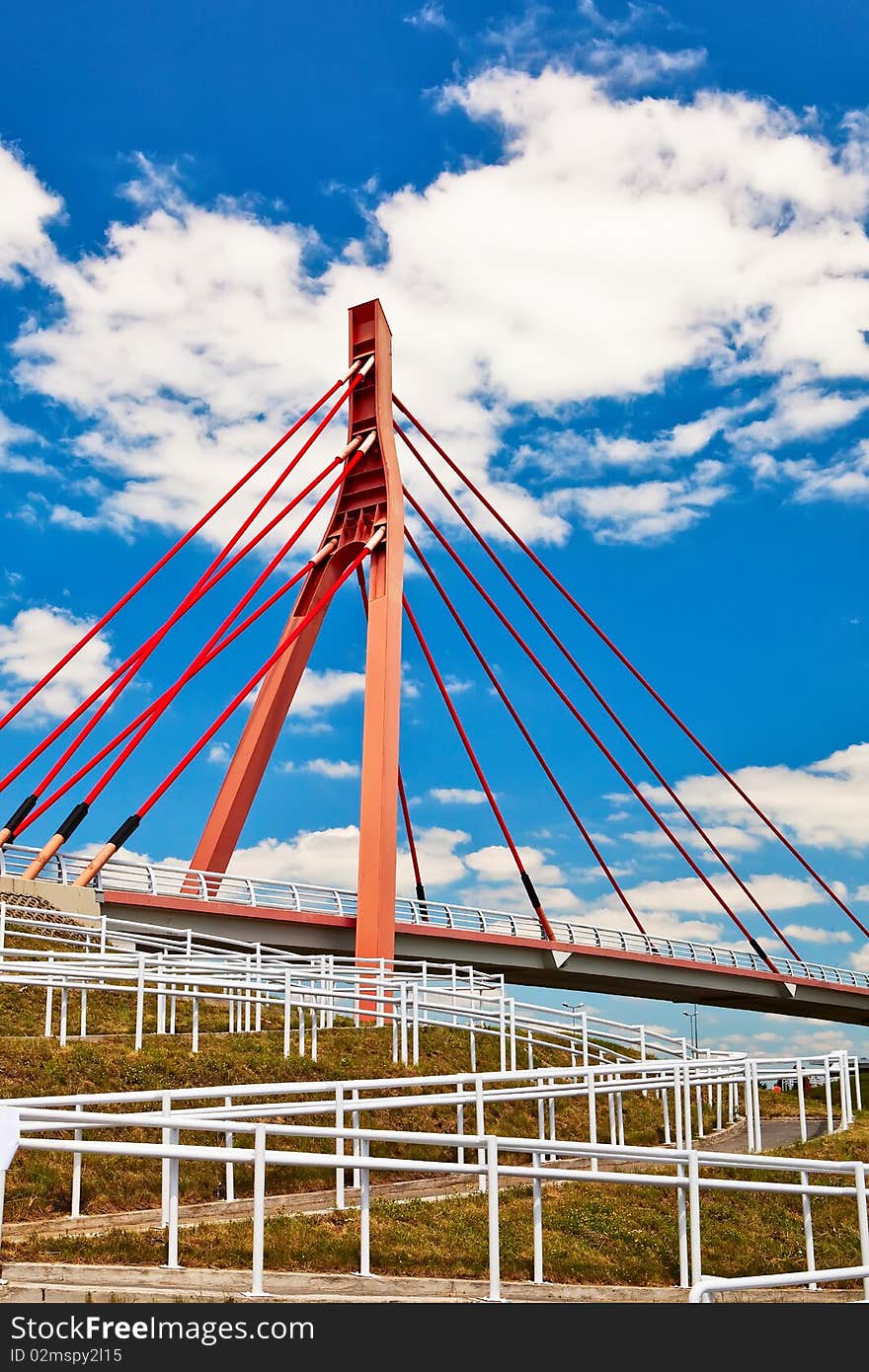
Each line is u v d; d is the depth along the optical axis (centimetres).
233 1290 1135
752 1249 1694
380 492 5872
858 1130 2722
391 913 5134
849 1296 1516
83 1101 1336
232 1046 2484
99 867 4638
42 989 3017
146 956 2462
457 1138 1228
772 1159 1459
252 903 5228
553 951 6681
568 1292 1319
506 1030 2859
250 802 5603
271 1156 1126
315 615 5847
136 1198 1553
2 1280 1087
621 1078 2734
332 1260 1310
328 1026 3139
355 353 6234
